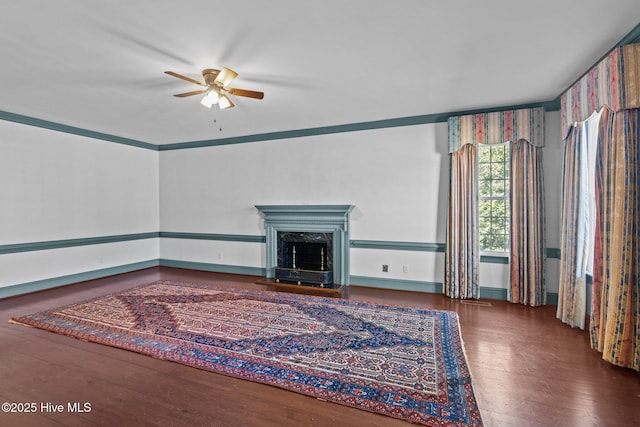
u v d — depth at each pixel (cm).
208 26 222
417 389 209
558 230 386
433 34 235
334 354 257
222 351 262
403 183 451
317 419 183
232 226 564
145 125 481
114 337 288
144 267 603
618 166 234
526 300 385
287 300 400
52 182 466
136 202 587
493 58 272
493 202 427
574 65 285
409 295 427
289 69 292
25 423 179
